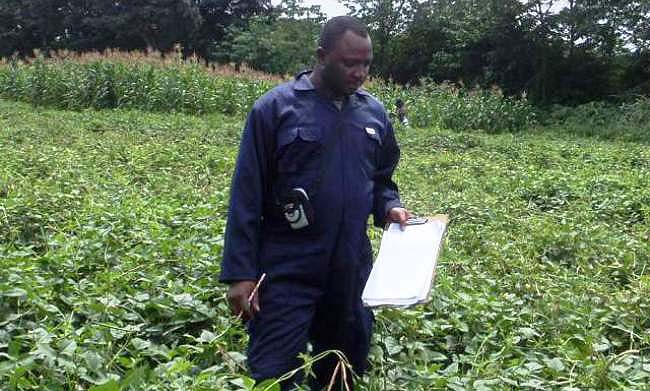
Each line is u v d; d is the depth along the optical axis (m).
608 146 16.62
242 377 2.58
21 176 7.79
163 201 7.01
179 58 19.94
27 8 38.47
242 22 39.31
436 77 30.86
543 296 4.63
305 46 32.72
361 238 2.94
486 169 10.99
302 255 2.88
